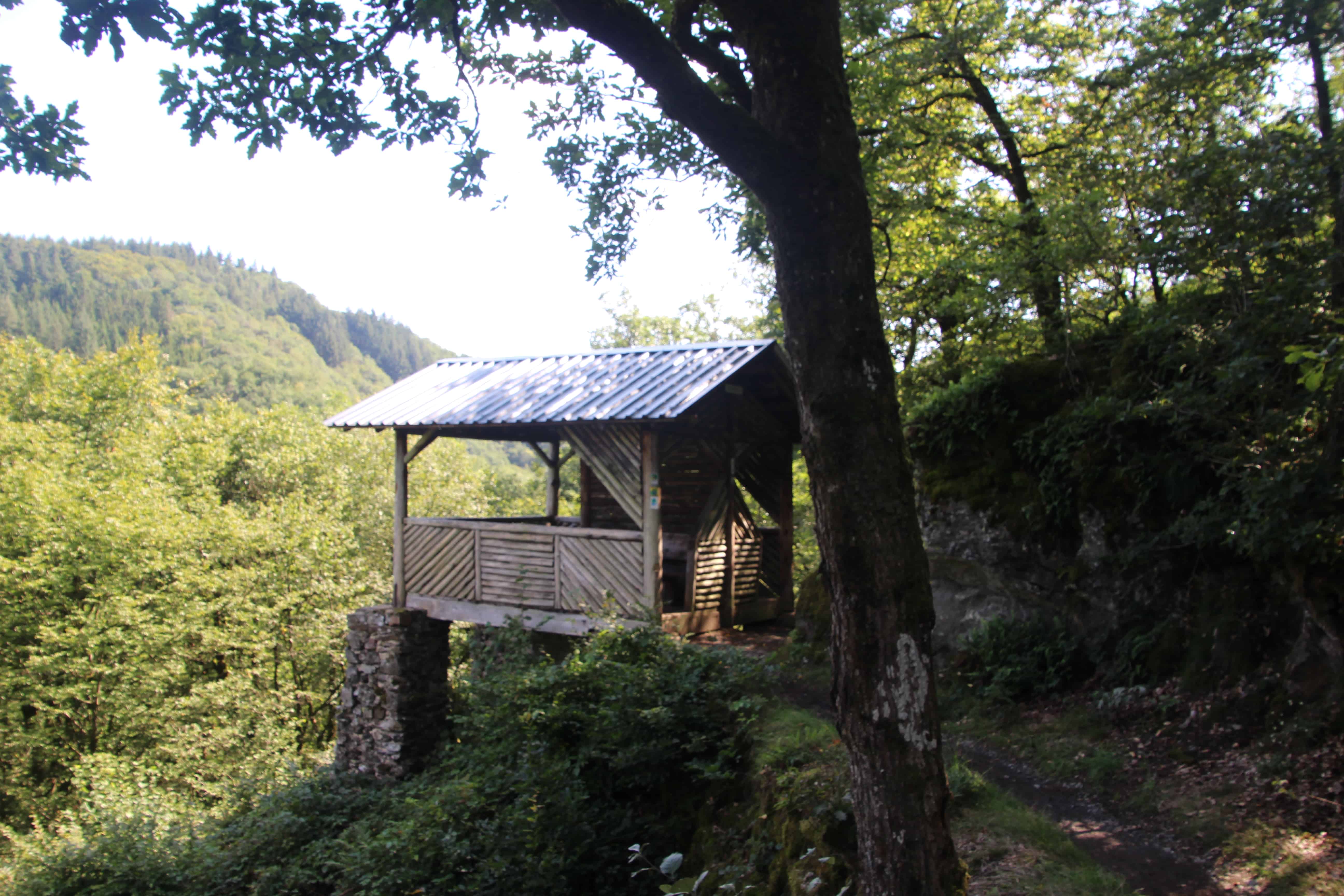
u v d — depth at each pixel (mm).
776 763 6133
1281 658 6699
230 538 21359
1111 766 6609
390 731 11461
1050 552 8758
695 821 6641
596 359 11469
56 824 15750
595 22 3590
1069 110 11961
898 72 12000
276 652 21484
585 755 7188
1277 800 5586
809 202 3621
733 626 11625
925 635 3523
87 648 18234
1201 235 7559
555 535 10508
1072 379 9094
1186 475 7652
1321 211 6957
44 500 19859
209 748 17656
